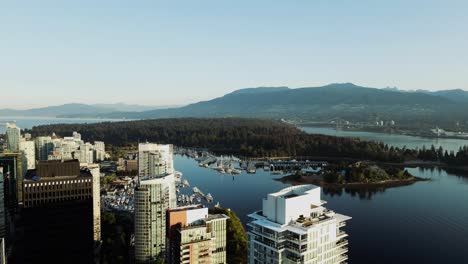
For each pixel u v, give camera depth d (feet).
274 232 641.81
